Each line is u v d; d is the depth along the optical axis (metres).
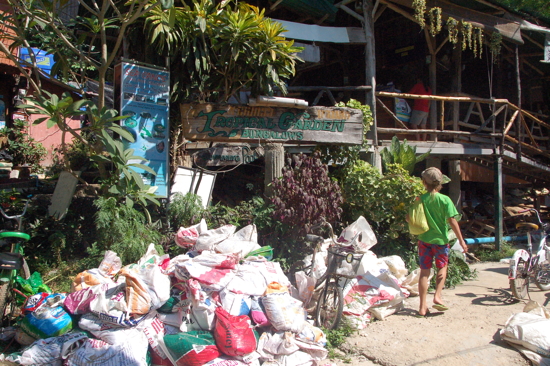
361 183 6.33
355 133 6.61
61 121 4.91
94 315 3.37
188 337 3.32
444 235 4.71
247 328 3.46
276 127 6.12
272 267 4.31
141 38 5.89
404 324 4.46
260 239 5.67
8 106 9.98
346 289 4.63
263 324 3.72
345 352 3.90
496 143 9.69
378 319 4.59
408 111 9.62
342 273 4.11
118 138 5.35
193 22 5.71
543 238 5.81
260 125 6.04
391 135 9.50
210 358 3.27
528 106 12.94
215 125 5.82
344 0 8.15
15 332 3.58
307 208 5.37
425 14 8.48
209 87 6.48
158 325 3.51
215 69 6.28
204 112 5.77
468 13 8.79
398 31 10.70
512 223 11.83
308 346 3.66
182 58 5.75
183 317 3.57
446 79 10.89
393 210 6.26
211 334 3.47
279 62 6.20
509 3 13.07
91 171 7.50
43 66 10.80
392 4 8.33
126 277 3.46
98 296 3.39
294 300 3.91
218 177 9.07
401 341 4.04
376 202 6.27
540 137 12.19
